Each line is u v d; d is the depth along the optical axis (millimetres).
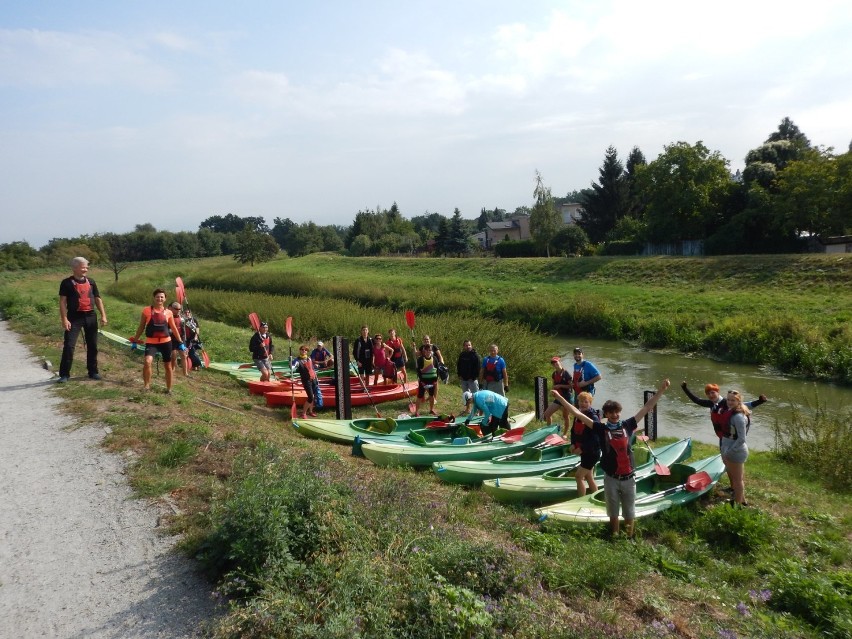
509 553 5707
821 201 38719
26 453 7832
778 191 44250
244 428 9852
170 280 57500
